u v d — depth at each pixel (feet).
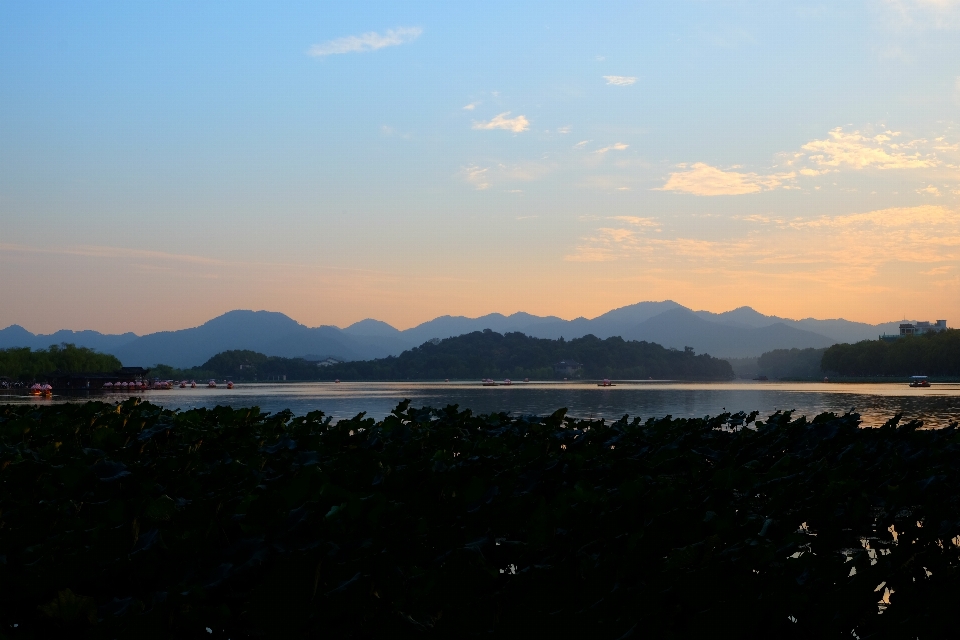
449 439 43.32
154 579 19.86
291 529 21.95
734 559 20.21
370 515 22.88
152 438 41.45
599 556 20.43
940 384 505.25
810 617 18.79
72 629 17.47
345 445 43.21
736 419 55.47
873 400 231.91
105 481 27.89
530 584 17.93
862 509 29.12
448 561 18.43
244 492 27.20
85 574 19.07
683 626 18.42
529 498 27.96
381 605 18.80
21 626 18.58
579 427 52.13
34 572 18.62
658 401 229.45
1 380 451.94
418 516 27.02
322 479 27.53
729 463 38.86
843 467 33.76
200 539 20.65
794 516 28.76
